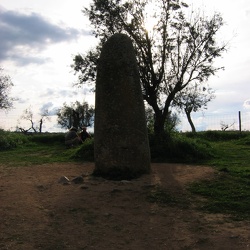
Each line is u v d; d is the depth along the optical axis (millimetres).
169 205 6961
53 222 6145
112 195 7332
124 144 8594
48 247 5348
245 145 15992
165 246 5449
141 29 15719
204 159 11891
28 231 5785
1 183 8344
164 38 15836
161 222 6238
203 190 7641
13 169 10500
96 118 8883
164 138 12898
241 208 6730
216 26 15992
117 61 8750
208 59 15992
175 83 15914
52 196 7320
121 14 16203
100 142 8750
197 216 6445
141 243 5551
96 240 5617
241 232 5770
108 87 8727
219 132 20812
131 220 6316
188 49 15930
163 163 11250
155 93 15070
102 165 8719
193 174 8930
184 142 12406
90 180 8398
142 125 8844
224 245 5398
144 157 8828
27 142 20047
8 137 19141
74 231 5875
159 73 15695
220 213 6590
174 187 7855
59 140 20641
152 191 7586
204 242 5512
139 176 8586
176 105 20703
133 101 8727
